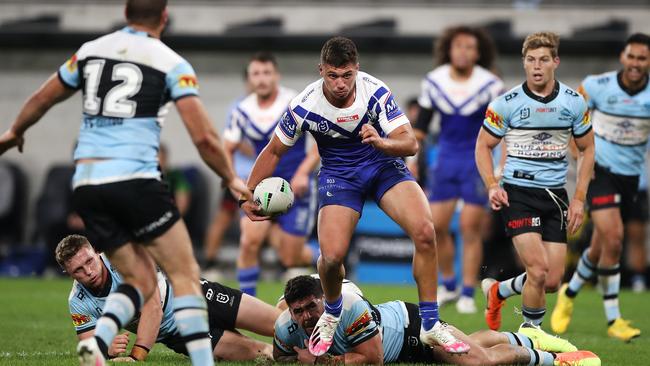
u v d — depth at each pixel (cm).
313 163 4031
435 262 2456
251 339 2750
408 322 2633
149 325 2586
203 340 2058
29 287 5328
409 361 2652
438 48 4641
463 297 4316
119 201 2045
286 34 7019
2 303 4484
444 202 4400
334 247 2419
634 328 3562
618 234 3481
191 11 7269
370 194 2561
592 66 6888
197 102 2072
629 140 3522
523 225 2959
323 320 2464
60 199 6309
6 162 6975
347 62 2361
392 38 6938
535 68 2895
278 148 2567
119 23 7312
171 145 7019
